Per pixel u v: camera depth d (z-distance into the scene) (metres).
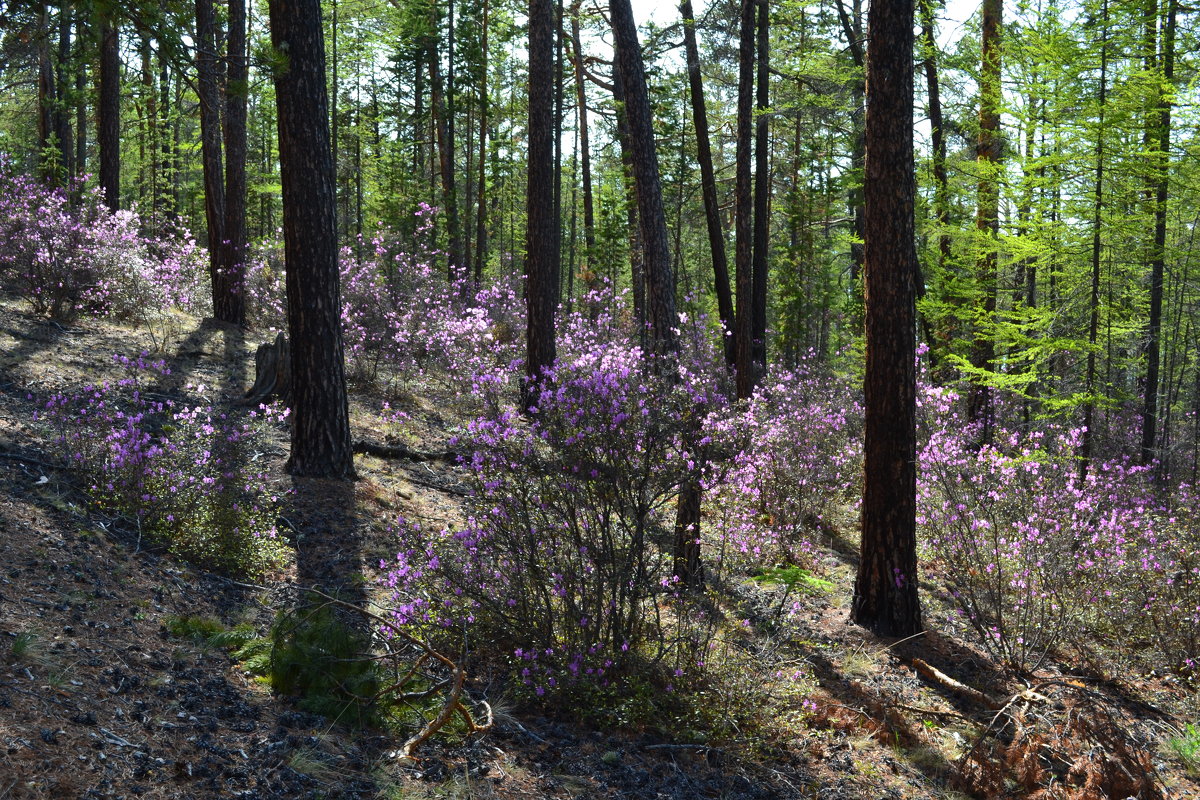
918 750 5.71
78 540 5.60
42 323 11.34
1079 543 8.45
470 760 4.33
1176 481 13.60
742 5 13.88
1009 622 7.96
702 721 5.34
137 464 6.48
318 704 4.38
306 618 4.95
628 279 38.84
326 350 8.57
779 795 4.77
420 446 10.62
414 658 5.30
